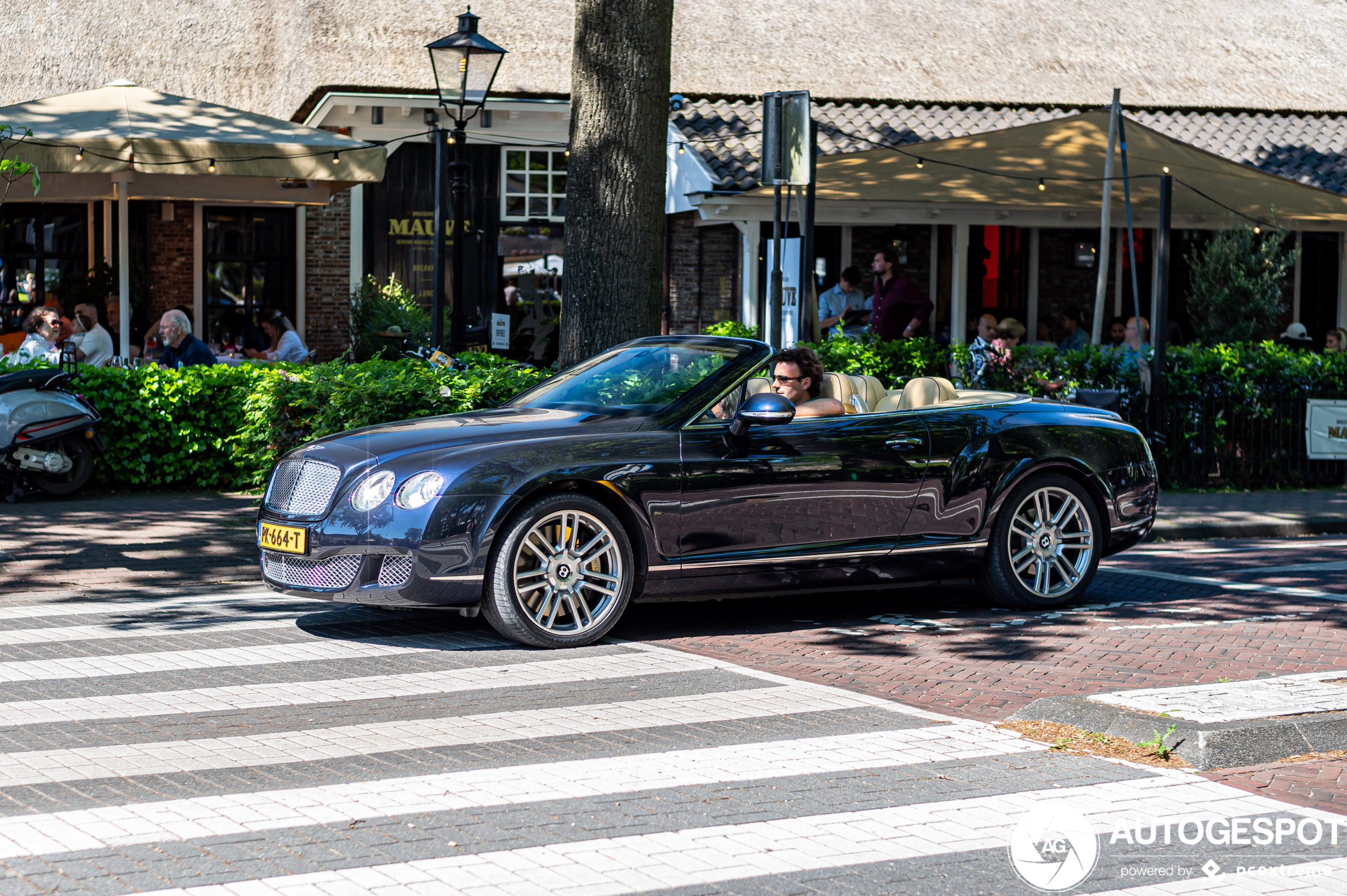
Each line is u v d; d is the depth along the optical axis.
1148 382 14.57
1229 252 17.88
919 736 5.62
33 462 11.65
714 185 18.47
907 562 7.98
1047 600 8.45
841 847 4.32
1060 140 15.82
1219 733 5.29
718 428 7.47
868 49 23.05
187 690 6.25
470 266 20.83
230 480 12.73
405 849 4.22
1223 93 23.77
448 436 7.18
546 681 6.48
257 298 20.62
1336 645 7.45
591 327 11.13
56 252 20.47
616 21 10.95
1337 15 27.14
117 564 9.34
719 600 8.56
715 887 3.96
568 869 4.07
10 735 5.47
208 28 22.17
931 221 19.03
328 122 20.00
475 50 13.26
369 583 6.88
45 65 21.02
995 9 24.75
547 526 7.12
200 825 4.41
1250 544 11.77
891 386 13.55
